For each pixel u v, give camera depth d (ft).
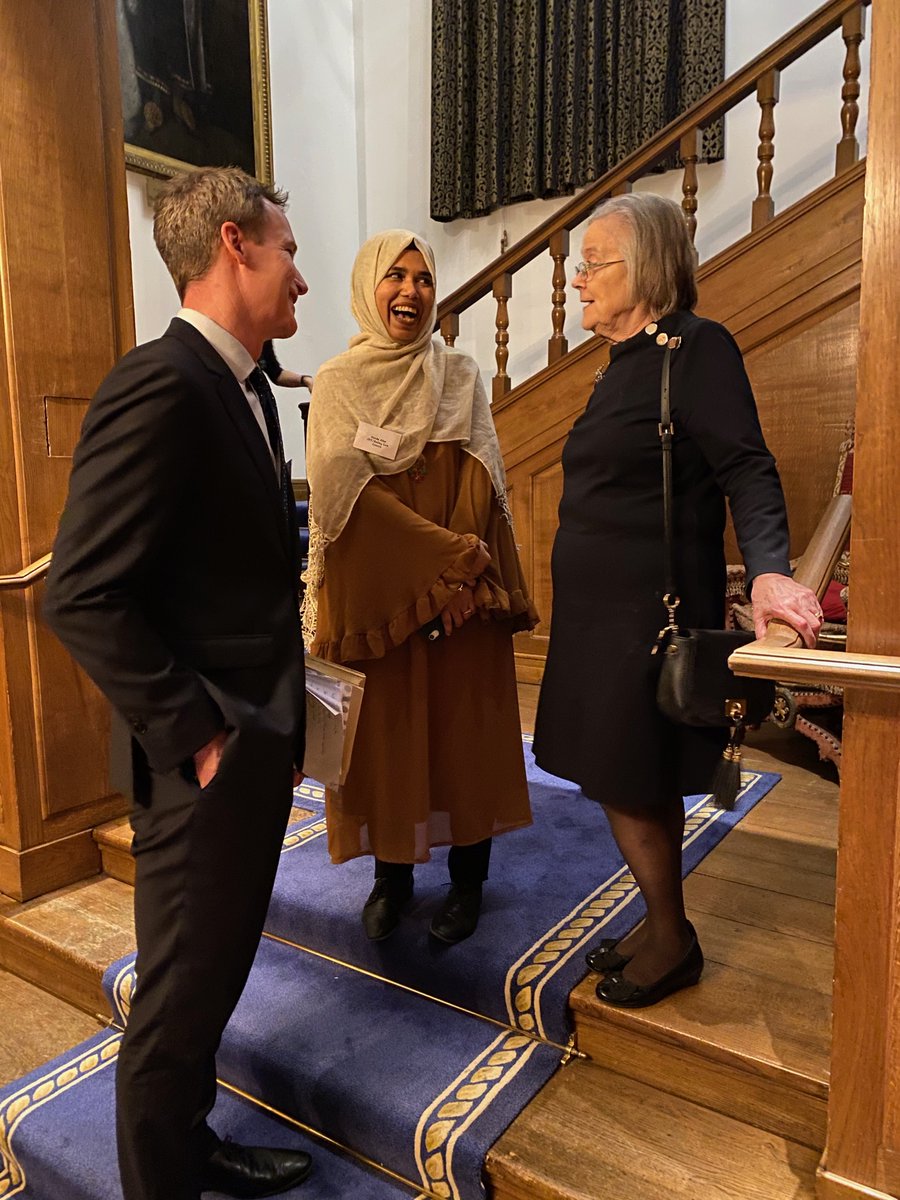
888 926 3.74
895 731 3.64
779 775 9.04
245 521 4.06
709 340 4.48
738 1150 4.60
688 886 6.69
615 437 4.68
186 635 3.98
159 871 3.93
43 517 7.68
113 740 4.20
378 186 19.13
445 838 6.06
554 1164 4.52
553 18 15.62
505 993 5.59
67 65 7.56
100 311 8.00
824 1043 4.80
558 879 6.85
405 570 5.50
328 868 7.26
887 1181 3.88
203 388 3.80
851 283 10.23
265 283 4.19
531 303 17.43
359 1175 5.07
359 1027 5.73
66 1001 7.12
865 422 3.62
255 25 16.22
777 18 14.23
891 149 3.45
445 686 5.88
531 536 12.93
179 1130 4.09
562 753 4.96
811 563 4.82
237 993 4.15
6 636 7.50
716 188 14.99
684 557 4.58
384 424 5.64
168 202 4.14
